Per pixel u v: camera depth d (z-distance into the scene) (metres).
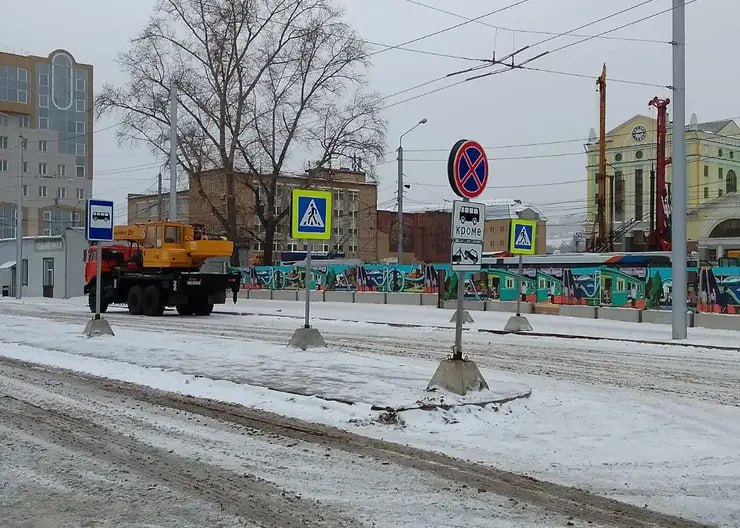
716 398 10.64
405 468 6.96
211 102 42.59
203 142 42.84
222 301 28.95
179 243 28.47
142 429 8.48
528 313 29.91
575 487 6.53
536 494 6.29
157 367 12.60
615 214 67.00
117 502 5.96
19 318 24.12
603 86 39.38
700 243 59.06
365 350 16.16
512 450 7.73
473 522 5.55
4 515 5.65
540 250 83.00
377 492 6.24
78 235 47.25
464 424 8.71
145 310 28.77
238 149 43.19
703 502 6.18
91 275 31.02
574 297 29.05
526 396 10.12
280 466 7.01
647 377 12.65
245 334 19.78
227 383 11.02
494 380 11.41
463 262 10.06
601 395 10.73
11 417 9.13
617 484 6.65
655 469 7.14
